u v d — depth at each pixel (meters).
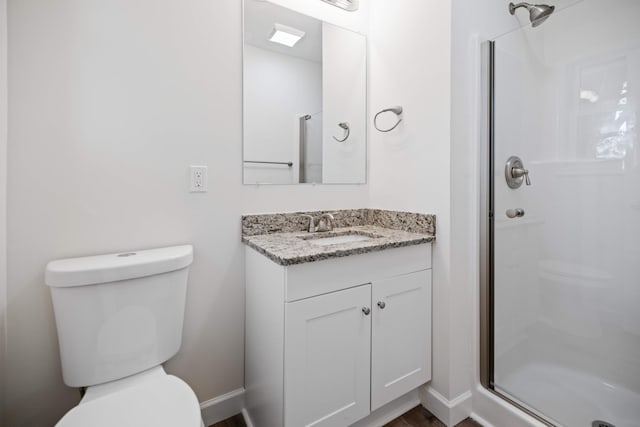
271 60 1.46
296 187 1.55
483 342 1.41
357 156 1.75
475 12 1.38
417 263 1.34
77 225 1.07
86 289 0.94
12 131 0.97
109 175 1.12
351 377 1.16
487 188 1.40
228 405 1.39
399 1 1.54
